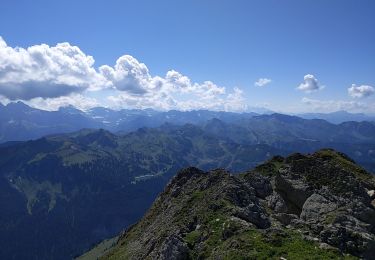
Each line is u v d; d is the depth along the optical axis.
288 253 49.72
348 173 83.69
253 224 68.44
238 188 85.12
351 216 65.12
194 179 127.62
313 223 63.88
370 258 53.19
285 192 85.75
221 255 54.84
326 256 48.84
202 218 75.38
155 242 84.38
